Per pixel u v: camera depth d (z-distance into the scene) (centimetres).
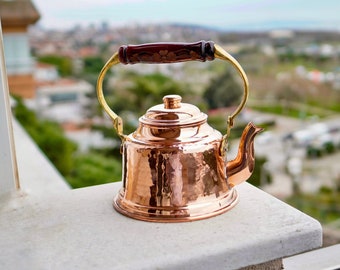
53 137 413
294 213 83
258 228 78
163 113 83
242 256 74
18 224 85
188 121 83
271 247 76
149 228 80
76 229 82
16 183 100
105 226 82
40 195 98
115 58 85
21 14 549
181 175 81
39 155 224
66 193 98
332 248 103
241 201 89
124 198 87
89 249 75
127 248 74
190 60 83
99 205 91
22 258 74
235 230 78
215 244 74
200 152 82
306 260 98
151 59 83
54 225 84
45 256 74
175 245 74
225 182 86
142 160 82
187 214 81
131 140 85
